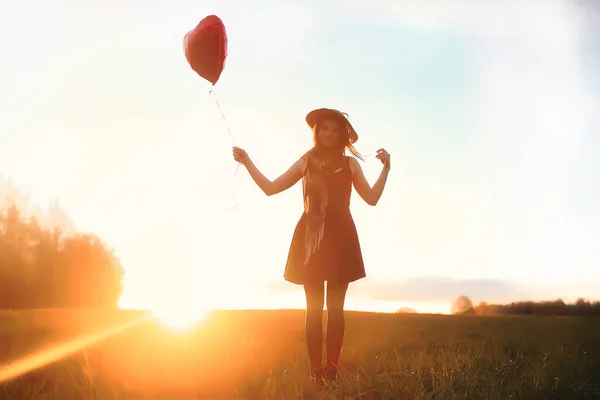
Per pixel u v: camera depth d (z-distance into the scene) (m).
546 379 3.95
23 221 22.50
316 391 3.94
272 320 9.34
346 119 4.85
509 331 7.48
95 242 23.22
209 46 5.02
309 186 4.75
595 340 6.43
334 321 4.61
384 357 4.87
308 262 4.65
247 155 4.82
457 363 4.39
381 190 4.80
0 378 4.08
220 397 3.85
